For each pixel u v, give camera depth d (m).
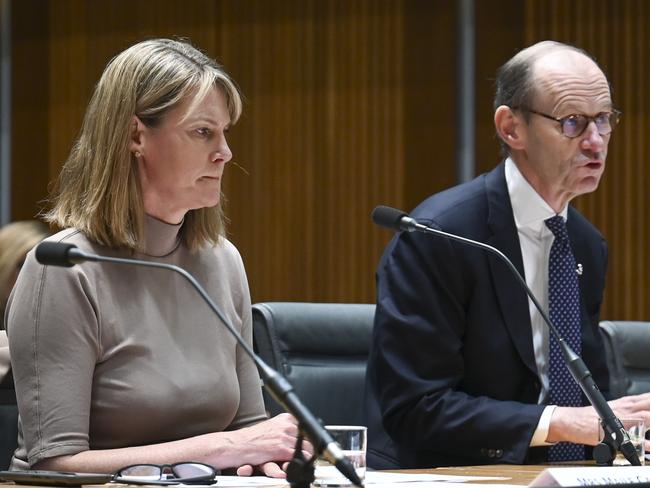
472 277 7.78
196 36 17.12
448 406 7.50
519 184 8.01
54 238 6.31
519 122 8.02
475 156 16.03
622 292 15.50
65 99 17.81
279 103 16.80
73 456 5.90
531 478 5.72
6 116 18.09
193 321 6.61
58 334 6.05
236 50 16.97
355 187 16.52
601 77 7.94
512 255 7.88
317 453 4.44
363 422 7.98
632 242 15.47
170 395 6.31
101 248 6.38
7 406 6.93
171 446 5.95
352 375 8.60
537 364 7.82
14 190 18.06
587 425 7.17
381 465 7.80
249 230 16.88
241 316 7.08
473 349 7.77
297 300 16.66
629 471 5.07
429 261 7.77
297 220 16.69
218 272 6.93
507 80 8.13
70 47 17.80
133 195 6.38
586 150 7.85
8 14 18.09
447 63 16.23
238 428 6.93
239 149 16.94
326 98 16.62
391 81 16.42
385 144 16.44
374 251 16.41
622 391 9.43
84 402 6.04
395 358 7.71
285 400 4.52
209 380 6.51
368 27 16.50
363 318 8.81
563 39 15.75
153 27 17.33
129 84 6.35
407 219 6.45
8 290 10.66
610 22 15.59
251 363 7.07
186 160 6.36
